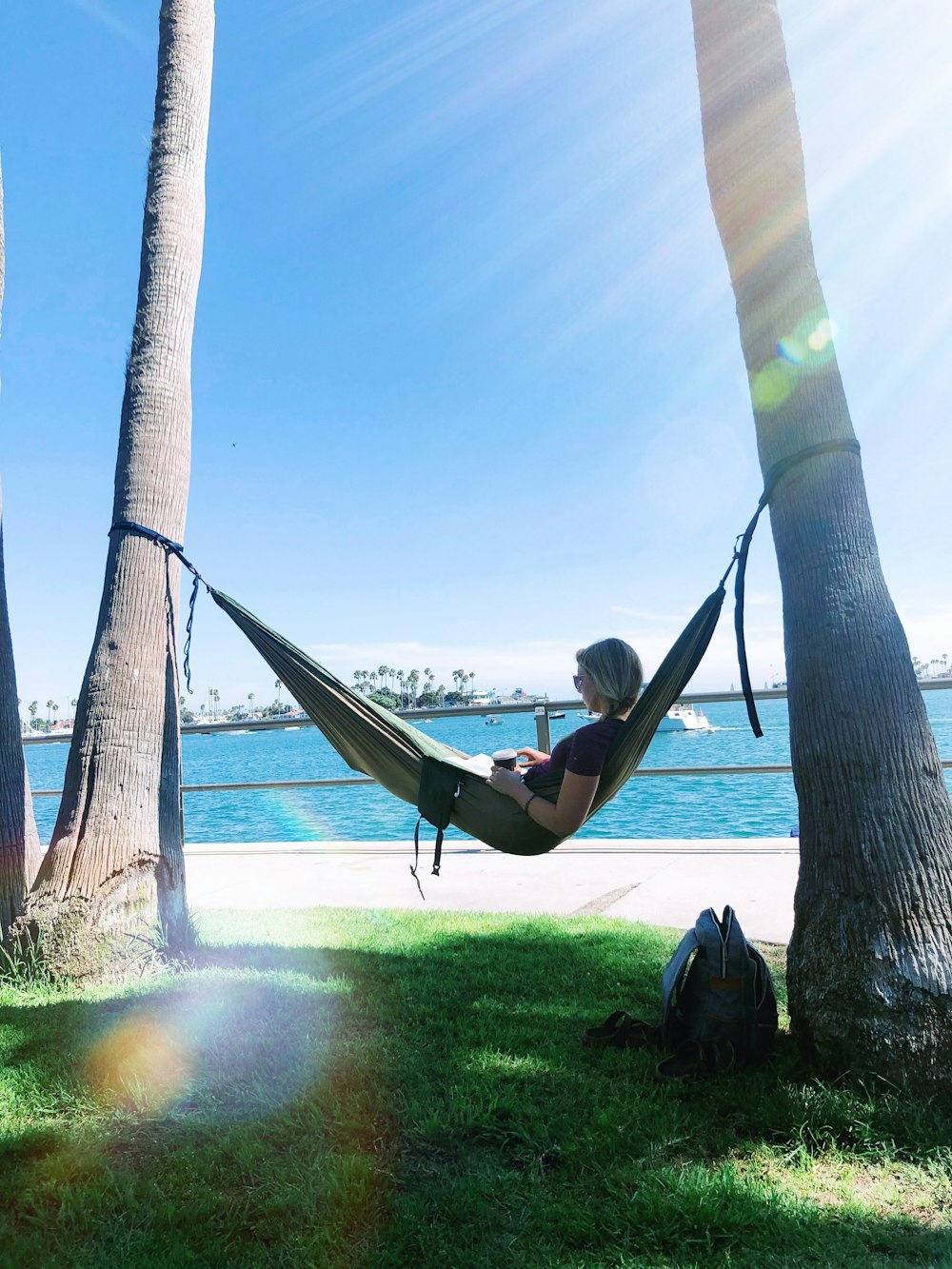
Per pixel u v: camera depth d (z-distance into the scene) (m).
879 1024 2.54
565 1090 2.67
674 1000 2.85
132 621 4.14
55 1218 2.07
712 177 3.27
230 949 4.24
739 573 3.08
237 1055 2.89
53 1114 2.59
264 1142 2.38
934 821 2.64
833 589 2.83
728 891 5.34
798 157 3.14
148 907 3.96
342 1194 2.09
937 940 2.55
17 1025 3.25
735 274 3.20
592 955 4.06
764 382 3.06
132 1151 2.37
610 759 3.16
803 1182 2.18
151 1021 3.19
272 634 3.80
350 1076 2.72
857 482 2.93
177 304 4.48
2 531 4.48
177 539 4.36
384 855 7.49
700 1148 2.35
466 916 4.99
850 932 2.65
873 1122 2.40
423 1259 1.91
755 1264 1.86
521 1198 2.12
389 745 3.54
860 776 2.69
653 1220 2.00
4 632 4.39
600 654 3.23
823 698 2.79
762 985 2.85
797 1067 2.72
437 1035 3.13
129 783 4.00
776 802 15.74
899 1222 2.00
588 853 6.92
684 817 14.46
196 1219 2.04
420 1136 2.41
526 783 3.31
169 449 4.36
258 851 8.02
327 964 3.97
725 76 3.21
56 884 3.86
